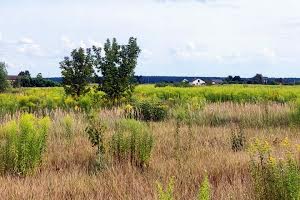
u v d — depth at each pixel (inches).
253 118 764.0
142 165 408.8
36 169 379.6
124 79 1042.7
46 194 296.8
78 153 450.6
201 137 566.9
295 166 270.2
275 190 262.7
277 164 287.3
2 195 295.0
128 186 317.1
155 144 494.0
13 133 391.2
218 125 753.0
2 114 842.8
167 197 222.8
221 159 409.7
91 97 1095.6
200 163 389.7
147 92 1541.6
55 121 679.1
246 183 317.1
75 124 621.3
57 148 475.2
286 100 1230.3
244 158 407.2
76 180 336.5
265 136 581.0
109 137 465.7
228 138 552.4
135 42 1051.9
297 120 722.2
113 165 397.7
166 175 355.9
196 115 809.5
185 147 487.8
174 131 593.9
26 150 378.3
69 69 1254.3
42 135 399.5
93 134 421.1
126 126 515.5
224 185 318.7
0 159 380.5
